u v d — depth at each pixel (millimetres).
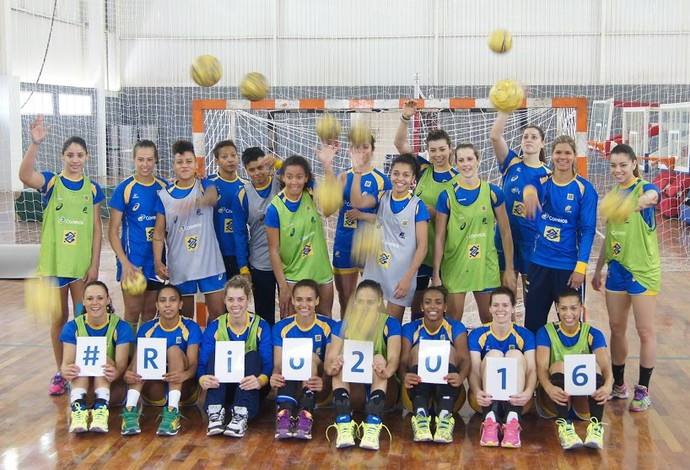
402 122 5414
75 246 5223
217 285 5359
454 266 5117
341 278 5559
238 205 5422
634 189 4852
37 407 5082
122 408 5043
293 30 22172
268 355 4848
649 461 4219
